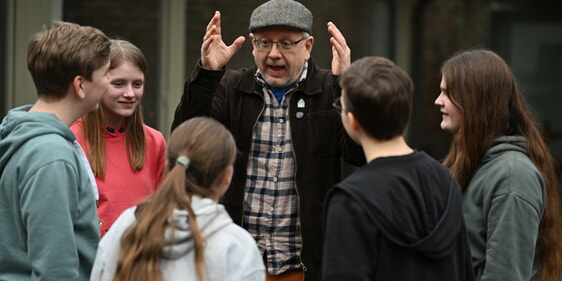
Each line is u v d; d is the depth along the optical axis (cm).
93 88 336
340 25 922
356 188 300
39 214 305
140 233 285
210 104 420
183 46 833
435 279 303
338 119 437
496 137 380
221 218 297
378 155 313
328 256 298
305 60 441
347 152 427
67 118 337
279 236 436
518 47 1022
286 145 436
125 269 283
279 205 435
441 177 313
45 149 314
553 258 387
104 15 798
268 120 439
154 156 451
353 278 293
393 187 300
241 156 437
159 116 827
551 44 1033
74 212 319
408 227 296
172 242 285
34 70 332
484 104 376
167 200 289
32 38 340
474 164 382
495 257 352
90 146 423
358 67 314
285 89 439
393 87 305
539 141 384
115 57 416
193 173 297
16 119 328
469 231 374
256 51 428
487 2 1001
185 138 301
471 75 379
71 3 780
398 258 298
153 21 821
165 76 827
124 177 430
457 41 985
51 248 304
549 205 384
